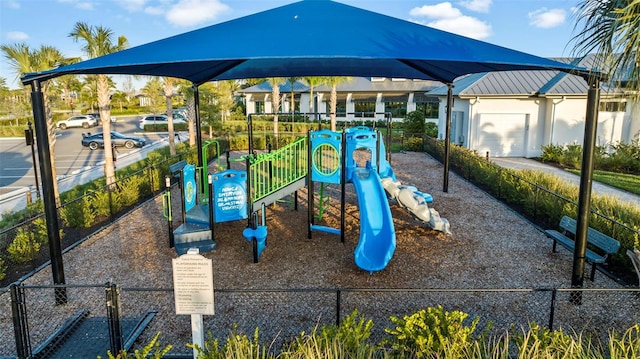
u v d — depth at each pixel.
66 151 27.41
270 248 7.77
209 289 3.86
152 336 5.02
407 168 15.87
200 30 6.17
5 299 5.97
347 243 7.99
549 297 5.86
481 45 5.82
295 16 6.29
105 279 6.58
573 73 5.38
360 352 3.59
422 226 8.90
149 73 8.65
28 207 10.80
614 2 4.50
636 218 7.82
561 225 7.64
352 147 8.90
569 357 3.62
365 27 5.88
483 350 3.81
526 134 19.97
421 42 5.54
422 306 5.66
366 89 34.56
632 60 4.36
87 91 57.84
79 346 4.77
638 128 18.84
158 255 7.50
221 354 3.69
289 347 3.88
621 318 5.33
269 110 37.31
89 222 9.23
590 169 5.55
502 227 8.87
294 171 8.52
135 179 11.62
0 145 30.91
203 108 24.95
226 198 7.83
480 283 6.35
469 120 19.89
